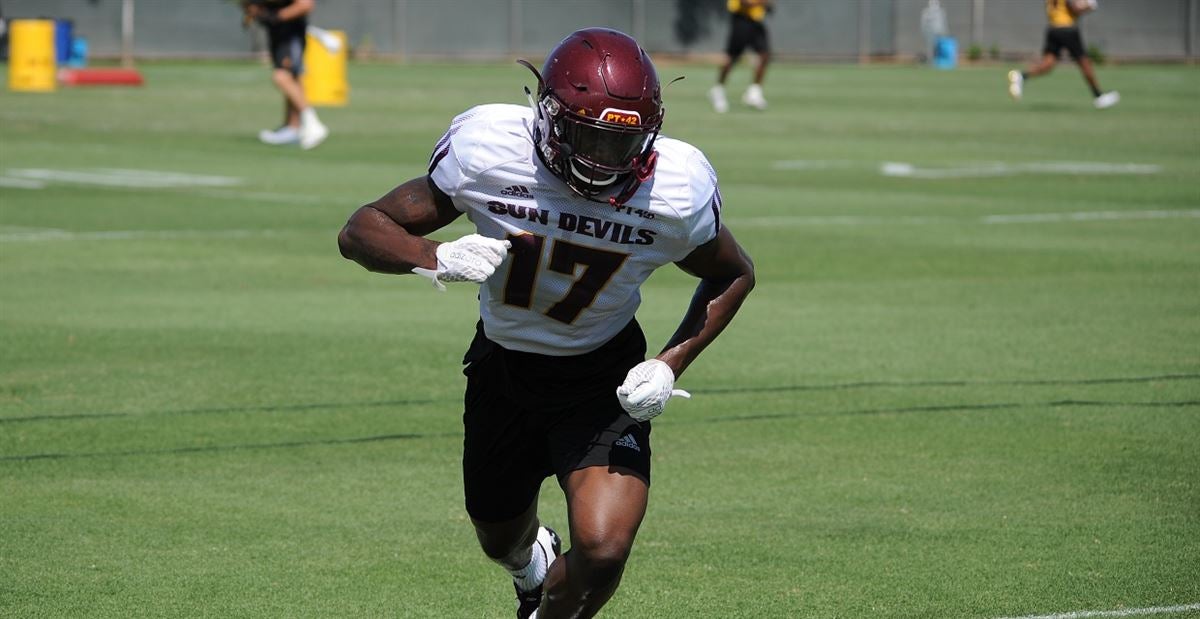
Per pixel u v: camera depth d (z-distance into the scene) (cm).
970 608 1916
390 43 18512
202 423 2764
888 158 7819
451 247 1521
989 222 5506
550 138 1524
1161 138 9094
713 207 1623
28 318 3656
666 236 1599
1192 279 4369
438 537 2194
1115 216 5694
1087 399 2995
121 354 3284
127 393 2959
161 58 17538
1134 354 3397
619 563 1560
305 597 1950
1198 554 2120
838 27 19525
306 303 3900
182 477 2453
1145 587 1988
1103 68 18325
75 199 5800
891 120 10275
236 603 1925
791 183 6675
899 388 3081
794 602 1942
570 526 1598
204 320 3662
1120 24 19625
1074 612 1897
